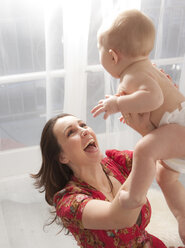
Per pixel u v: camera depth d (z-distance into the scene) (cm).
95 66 219
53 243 199
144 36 101
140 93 99
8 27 201
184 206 125
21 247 196
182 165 108
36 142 229
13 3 197
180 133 103
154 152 100
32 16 201
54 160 131
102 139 237
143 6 217
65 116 134
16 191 231
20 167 231
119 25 102
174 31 227
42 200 230
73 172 133
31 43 207
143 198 99
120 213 102
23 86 216
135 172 100
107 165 137
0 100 216
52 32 203
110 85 225
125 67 106
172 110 104
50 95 214
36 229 208
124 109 101
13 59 208
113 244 118
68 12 199
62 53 208
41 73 215
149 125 107
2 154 226
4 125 222
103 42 106
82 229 120
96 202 112
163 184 127
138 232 122
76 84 215
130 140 238
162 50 230
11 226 210
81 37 205
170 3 221
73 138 126
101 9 206
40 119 225
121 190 102
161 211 177
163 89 104
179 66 235
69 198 118
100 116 231
